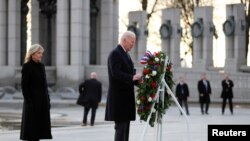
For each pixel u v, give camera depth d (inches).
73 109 1557.6
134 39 495.8
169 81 498.6
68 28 2023.9
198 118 1211.2
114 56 487.2
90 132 864.3
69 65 2007.9
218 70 2111.2
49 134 530.9
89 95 992.2
